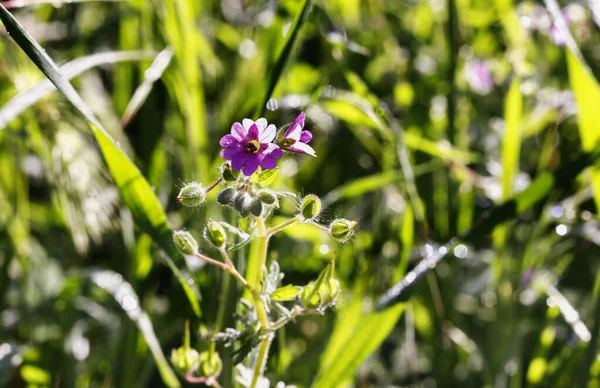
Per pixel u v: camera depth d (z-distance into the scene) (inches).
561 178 16.3
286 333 18.5
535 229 18.4
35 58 15.1
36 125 17.6
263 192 14.5
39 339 18.9
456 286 19.5
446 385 18.4
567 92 19.7
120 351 17.4
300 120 14.3
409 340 18.0
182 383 17.1
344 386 17.0
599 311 16.4
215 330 15.9
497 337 18.1
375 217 19.1
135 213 15.9
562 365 17.4
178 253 16.1
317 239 18.0
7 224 18.9
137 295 17.5
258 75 18.8
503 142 18.1
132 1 18.5
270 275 15.4
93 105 18.9
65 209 17.4
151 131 18.2
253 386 15.5
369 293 18.3
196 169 17.7
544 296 19.3
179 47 17.6
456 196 19.3
